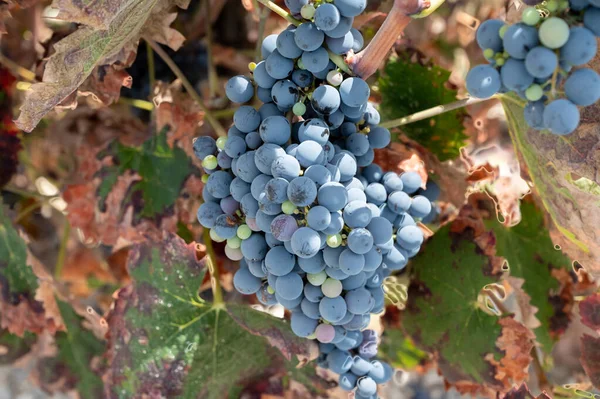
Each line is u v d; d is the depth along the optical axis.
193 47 0.65
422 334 0.57
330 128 0.44
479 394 0.56
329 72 0.42
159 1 0.50
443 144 0.57
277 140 0.42
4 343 0.64
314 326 0.45
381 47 0.42
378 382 0.49
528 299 0.60
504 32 0.39
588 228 0.51
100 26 0.42
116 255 0.67
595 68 0.45
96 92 0.52
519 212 0.56
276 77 0.42
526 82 0.38
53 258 0.74
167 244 0.54
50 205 0.70
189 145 0.56
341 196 0.40
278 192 0.40
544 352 0.62
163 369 0.54
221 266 0.60
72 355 0.64
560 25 0.37
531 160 0.51
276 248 0.43
